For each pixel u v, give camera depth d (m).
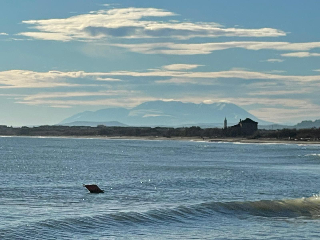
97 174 72.81
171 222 32.62
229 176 68.50
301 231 31.25
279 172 75.69
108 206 40.03
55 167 87.31
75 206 39.91
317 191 51.03
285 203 38.44
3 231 28.75
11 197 45.12
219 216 34.75
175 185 56.66
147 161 108.00
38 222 30.89
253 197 46.25
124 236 28.89
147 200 44.06
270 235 30.03
